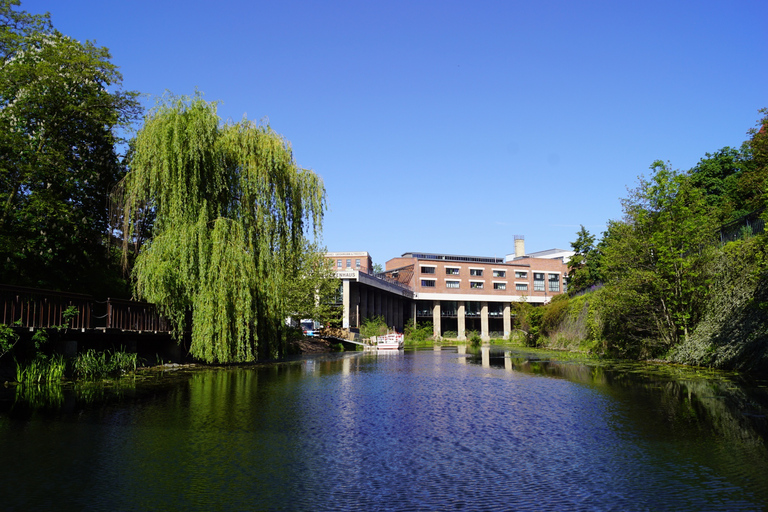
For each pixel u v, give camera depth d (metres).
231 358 27.05
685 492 8.45
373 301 91.62
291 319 58.09
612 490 8.57
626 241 34.69
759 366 23.45
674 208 32.97
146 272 25.41
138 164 26.08
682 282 31.83
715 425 13.34
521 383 22.97
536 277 124.38
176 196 25.78
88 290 31.97
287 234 30.70
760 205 31.41
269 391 20.05
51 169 26.55
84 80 29.45
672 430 12.85
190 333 30.14
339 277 76.38
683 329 32.31
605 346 42.78
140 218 27.77
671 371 26.19
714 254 30.25
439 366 33.72
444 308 121.69
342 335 67.38
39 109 27.22
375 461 10.29
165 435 12.38
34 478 9.16
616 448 11.22
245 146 28.62
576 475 9.37
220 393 19.30
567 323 55.38
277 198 29.66
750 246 26.45
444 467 9.88
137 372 26.00
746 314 25.41
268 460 10.32
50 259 26.72
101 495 8.34
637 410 15.59
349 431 12.93
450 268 115.06
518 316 78.31
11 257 25.72
